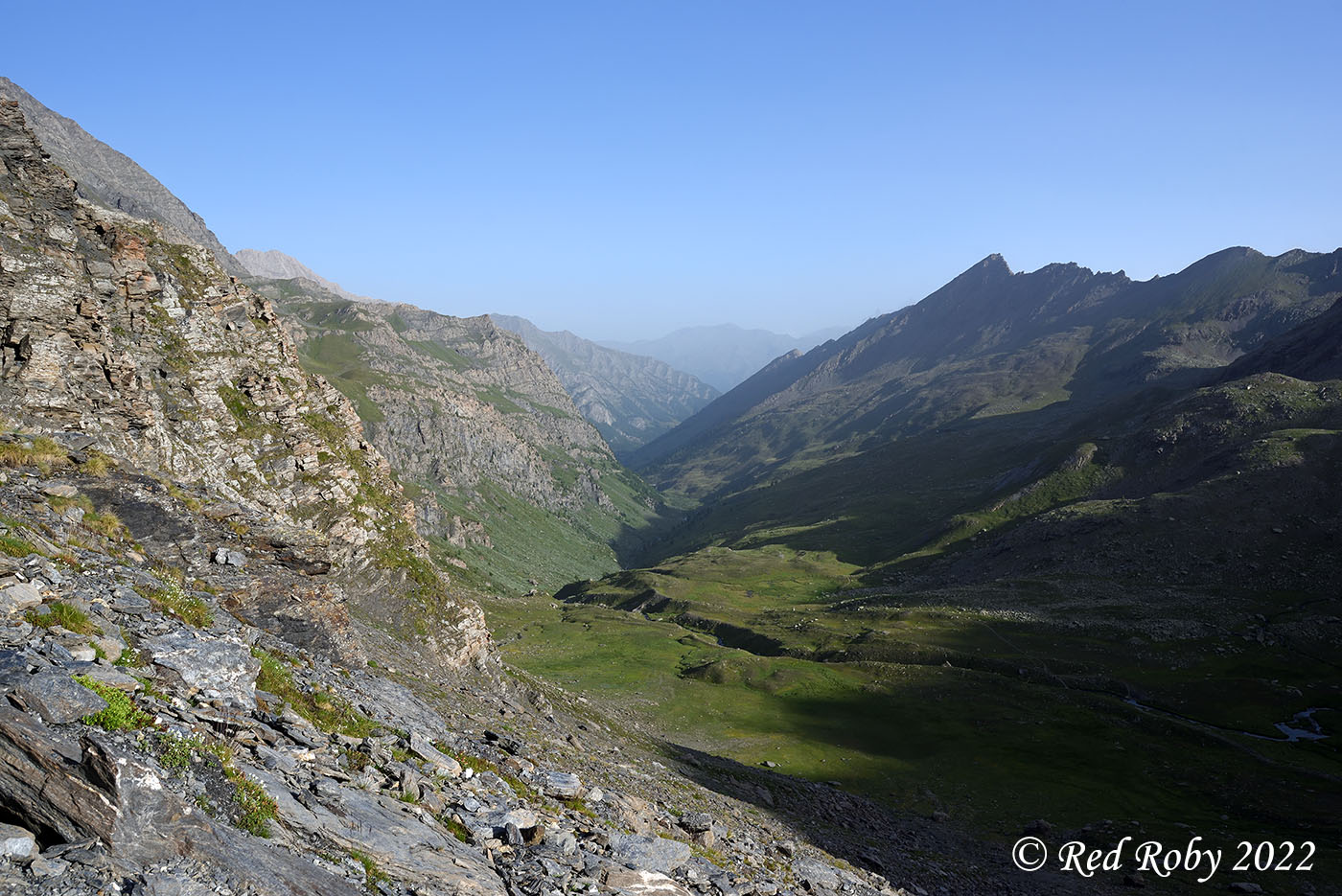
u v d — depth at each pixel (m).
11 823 12.74
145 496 35.88
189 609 26.83
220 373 70.81
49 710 14.27
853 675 172.75
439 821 20.77
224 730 18.16
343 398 87.94
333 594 39.66
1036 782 111.69
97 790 13.05
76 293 52.91
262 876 13.74
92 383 51.03
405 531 76.00
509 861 20.48
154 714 16.45
